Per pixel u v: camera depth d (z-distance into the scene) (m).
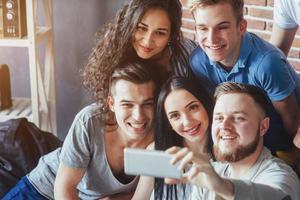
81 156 1.80
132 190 1.91
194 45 1.97
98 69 1.79
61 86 3.03
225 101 1.46
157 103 1.66
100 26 2.91
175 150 1.20
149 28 1.74
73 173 1.82
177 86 1.62
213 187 1.26
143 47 1.76
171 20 1.77
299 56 2.69
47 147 2.31
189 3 1.73
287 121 1.88
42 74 2.99
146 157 1.19
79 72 2.99
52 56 2.87
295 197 1.39
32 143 2.30
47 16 2.80
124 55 1.77
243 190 1.29
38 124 2.71
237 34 1.73
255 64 1.76
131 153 1.20
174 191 1.68
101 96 1.79
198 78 1.86
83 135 1.78
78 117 1.81
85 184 1.89
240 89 1.47
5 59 2.99
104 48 1.80
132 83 1.67
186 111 1.62
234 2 1.69
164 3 1.74
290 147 1.91
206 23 1.69
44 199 2.01
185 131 1.63
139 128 1.72
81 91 3.04
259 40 1.82
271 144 1.89
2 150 2.25
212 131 1.49
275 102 1.81
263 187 1.32
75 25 2.92
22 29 2.62
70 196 1.81
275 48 1.85
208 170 1.23
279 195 1.32
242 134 1.43
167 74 1.76
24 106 2.88
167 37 1.78
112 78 1.71
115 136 1.79
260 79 1.77
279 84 1.77
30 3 2.52
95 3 2.88
